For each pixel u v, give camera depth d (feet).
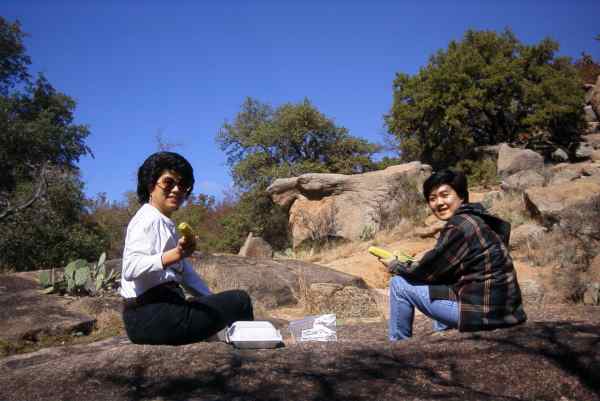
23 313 23.49
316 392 7.63
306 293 28.43
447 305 10.73
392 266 10.87
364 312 27.22
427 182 11.38
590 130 83.05
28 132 59.26
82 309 24.70
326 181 62.44
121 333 22.11
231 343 9.59
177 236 10.25
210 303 10.03
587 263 32.89
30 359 12.55
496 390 7.89
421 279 10.57
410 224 52.39
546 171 56.85
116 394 7.84
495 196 53.88
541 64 81.10
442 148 83.05
